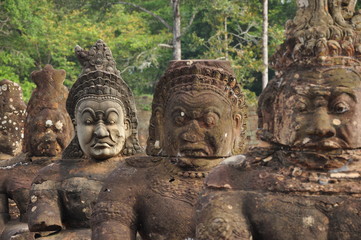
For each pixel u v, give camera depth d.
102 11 23.25
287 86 3.16
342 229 2.92
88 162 5.70
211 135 4.11
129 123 5.72
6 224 6.69
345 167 3.06
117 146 5.60
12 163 6.86
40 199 5.55
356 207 2.94
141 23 23.58
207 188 3.22
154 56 20.88
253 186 3.13
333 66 3.10
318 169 3.07
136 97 19.66
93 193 5.54
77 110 5.62
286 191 3.04
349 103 3.05
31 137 6.70
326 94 3.05
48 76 6.74
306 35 3.14
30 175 6.65
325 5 3.18
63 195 5.59
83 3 23.30
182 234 4.12
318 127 3.03
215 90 4.14
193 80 4.13
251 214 3.05
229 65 4.29
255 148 3.29
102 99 5.57
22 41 21.70
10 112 8.48
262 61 16.14
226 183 3.17
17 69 22.20
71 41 21.92
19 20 21.16
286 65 3.24
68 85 22.34
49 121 6.65
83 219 5.58
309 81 3.10
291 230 2.97
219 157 4.18
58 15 23.31
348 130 3.04
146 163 4.36
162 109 4.30
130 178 4.30
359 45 3.12
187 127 4.11
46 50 22.25
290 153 3.14
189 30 23.59
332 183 3.01
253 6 17.88
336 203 2.96
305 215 2.96
